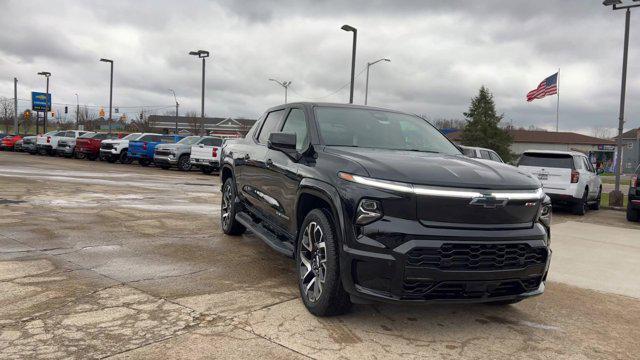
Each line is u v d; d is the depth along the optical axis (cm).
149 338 355
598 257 751
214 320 394
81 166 2306
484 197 367
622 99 1708
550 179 1310
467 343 380
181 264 555
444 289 362
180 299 438
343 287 390
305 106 537
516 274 375
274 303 441
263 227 589
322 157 439
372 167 382
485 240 363
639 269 678
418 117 594
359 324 404
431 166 391
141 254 592
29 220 773
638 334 421
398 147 496
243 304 435
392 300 358
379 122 534
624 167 5950
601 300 518
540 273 394
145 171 2208
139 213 897
